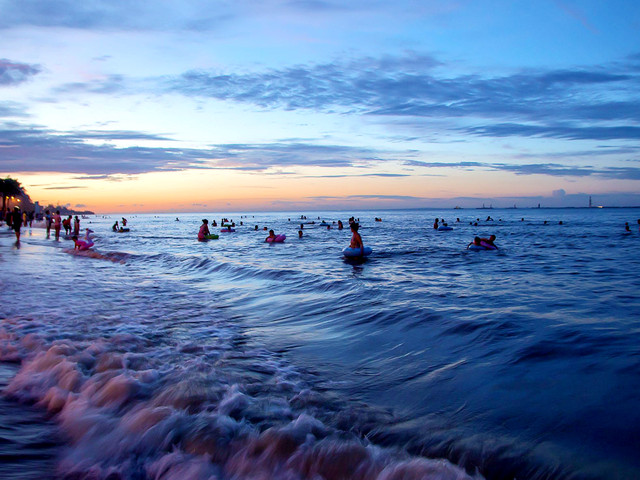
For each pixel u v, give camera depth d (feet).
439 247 75.46
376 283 33.14
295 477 8.46
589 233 117.19
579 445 9.20
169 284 35.32
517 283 33.32
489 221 236.84
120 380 12.93
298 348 17.54
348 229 157.79
